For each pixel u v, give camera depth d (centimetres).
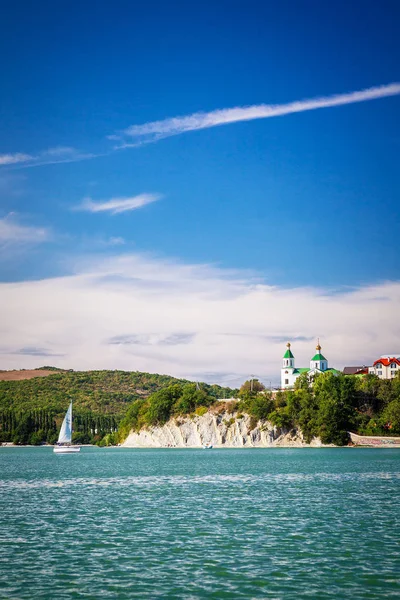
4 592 3522
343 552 4394
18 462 16625
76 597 3431
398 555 4297
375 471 11212
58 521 5812
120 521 5788
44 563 4144
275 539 4862
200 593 3488
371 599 3366
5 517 6078
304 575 3819
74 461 16700
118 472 12019
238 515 6100
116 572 3912
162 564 4097
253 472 11344
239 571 3919
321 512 6247
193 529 5328
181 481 9831
